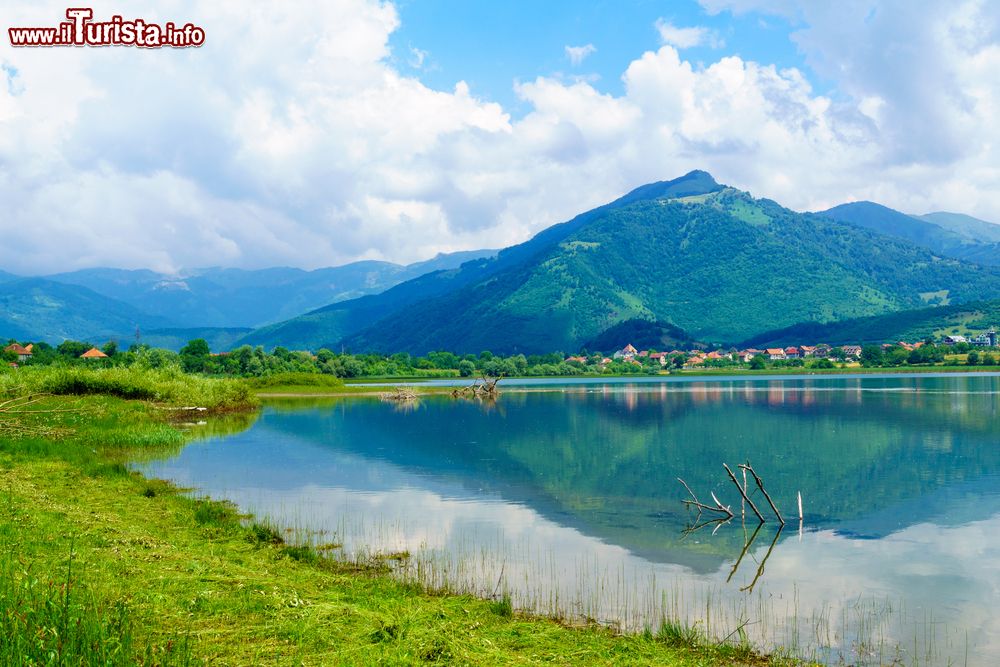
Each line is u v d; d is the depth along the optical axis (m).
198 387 72.81
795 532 23.42
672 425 56.59
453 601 15.85
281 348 183.38
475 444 45.94
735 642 14.23
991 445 43.22
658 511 26.50
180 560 15.85
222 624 11.91
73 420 46.44
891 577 18.78
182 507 24.45
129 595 12.41
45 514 18.81
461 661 11.50
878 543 22.08
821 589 17.77
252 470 35.47
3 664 8.58
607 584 17.86
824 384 125.25
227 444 45.91
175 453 41.59
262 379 118.44
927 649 14.12
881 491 29.94
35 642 9.16
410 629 12.56
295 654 10.92
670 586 17.84
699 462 37.94
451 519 25.08
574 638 13.74
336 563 19.17
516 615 15.34
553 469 35.88
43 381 57.91
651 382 153.75
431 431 54.00
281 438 49.41
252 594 13.62
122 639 9.84
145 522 21.55
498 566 19.30
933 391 97.00
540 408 76.75
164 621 11.65
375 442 47.12
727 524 24.44
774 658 13.45
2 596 10.26
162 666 9.55
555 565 19.47
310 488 30.72
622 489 30.66
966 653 13.91
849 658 13.62
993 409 66.81
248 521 24.22
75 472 29.14
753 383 137.00
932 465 36.25
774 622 15.46
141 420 52.09
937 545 21.84
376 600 14.85
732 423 57.12
